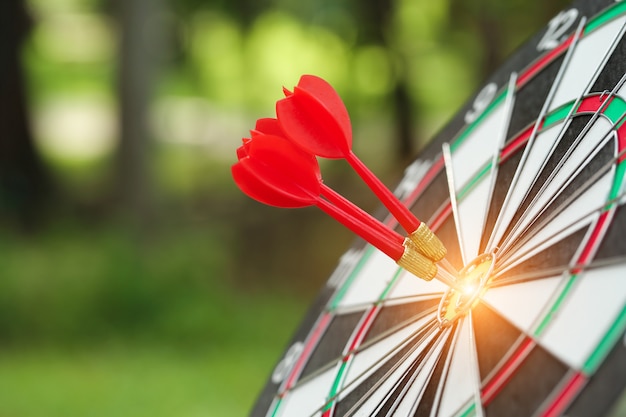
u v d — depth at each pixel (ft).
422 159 5.15
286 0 49.06
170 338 26.86
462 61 49.96
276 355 24.86
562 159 3.61
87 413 18.54
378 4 46.50
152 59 34.24
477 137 4.63
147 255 30.66
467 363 3.24
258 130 3.71
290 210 40.50
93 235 34.83
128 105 34.17
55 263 29.35
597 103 3.69
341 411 4.06
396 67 47.80
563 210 3.33
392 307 4.35
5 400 19.61
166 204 41.19
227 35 53.47
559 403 2.67
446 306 3.80
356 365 4.24
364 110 52.44
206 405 19.24
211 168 51.49
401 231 5.02
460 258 3.97
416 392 3.49
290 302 31.96
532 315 3.05
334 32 48.24
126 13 34.09
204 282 29.25
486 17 33.53
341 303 4.89
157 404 19.52
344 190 43.09
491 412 2.97
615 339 2.59
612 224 3.00
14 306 27.17
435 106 57.93
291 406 4.54
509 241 3.58
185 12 48.24
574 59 4.15
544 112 4.07
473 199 4.25
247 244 37.99
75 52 71.87
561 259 3.13
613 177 3.19
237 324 27.78
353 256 5.27
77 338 26.71
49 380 21.72
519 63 4.66
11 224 38.86
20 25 42.24
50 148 55.62
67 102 71.26
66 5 63.62
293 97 3.51
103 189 44.29
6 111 41.93
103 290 27.71
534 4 31.40
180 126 61.77
